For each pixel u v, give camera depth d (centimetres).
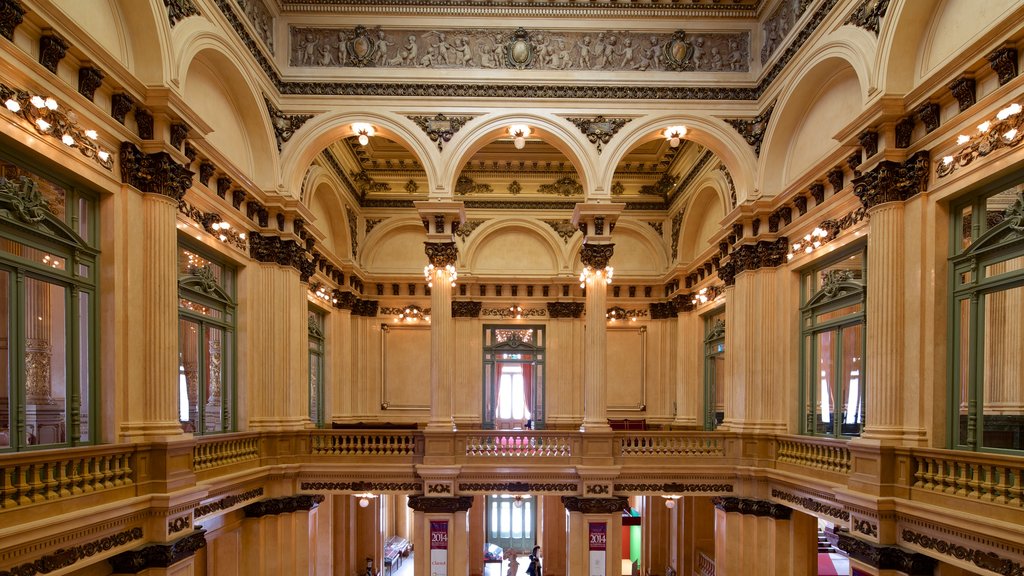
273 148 1188
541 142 1694
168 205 802
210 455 951
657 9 1235
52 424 661
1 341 598
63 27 632
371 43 1235
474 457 1172
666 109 1238
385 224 1866
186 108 814
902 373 789
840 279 1002
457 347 1838
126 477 721
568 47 1246
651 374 1873
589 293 1229
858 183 861
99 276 730
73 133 659
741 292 1222
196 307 988
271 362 1180
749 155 1227
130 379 747
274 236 1185
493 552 1961
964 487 665
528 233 1903
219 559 1083
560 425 1822
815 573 1090
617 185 1884
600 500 1139
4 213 598
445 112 1232
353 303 1770
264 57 1144
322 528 1418
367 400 1844
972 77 692
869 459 793
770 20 1190
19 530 538
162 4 793
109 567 704
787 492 1062
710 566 1568
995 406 684
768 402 1166
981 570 623
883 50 816
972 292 720
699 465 1176
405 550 2100
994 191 694
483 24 1233
